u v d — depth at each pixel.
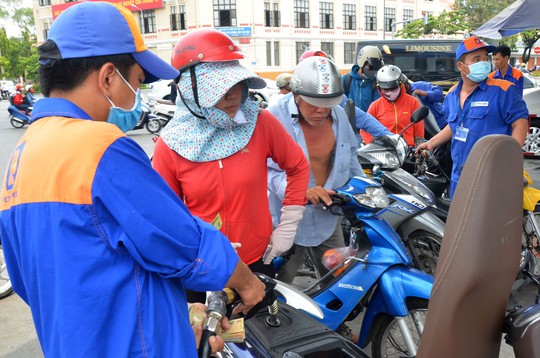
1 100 43.00
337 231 2.83
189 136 2.01
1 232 1.19
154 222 1.08
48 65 1.13
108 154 1.04
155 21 36.47
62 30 1.13
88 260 1.04
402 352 2.52
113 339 1.07
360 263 2.41
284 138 2.17
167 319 1.14
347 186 2.45
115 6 1.19
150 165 1.14
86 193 1.02
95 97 1.16
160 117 13.18
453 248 1.08
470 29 23.06
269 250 2.19
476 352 1.14
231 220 2.05
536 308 1.14
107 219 1.05
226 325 1.43
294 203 2.22
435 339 1.10
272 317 1.84
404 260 2.32
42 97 1.20
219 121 1.93
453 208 1.10
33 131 1.13
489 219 1.05
